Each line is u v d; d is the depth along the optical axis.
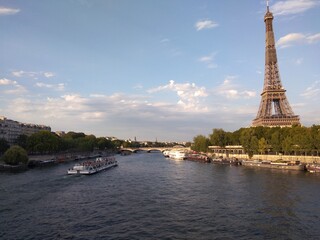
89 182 156.12
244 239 71.00
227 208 98.50
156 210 96.62
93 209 97.81
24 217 88.00
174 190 132.00
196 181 159.62
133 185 146.88
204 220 85.50
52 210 96.12
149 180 165.62
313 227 79.00
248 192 124.50
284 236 72.88
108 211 95.38
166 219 86.62
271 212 93.12
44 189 131.50
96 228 78.81
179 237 72.25
